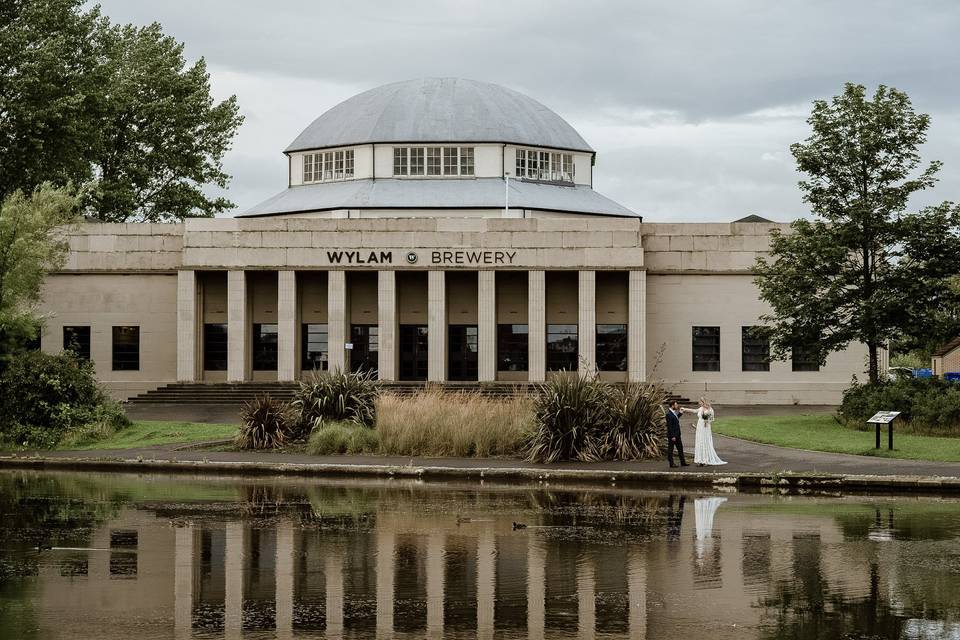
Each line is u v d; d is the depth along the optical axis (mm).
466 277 67188
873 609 17031
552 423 37219
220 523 25031
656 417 38594
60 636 15609
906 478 31125
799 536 23172
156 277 66625
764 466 34406
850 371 65125
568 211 74812
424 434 39281
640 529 24141
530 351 63812
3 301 48281
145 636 15594
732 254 65312
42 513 26578
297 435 42219
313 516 26109
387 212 73375
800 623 16203
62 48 68812
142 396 62125
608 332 66375
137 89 84812
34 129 66688
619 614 16750
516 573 19578
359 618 16547
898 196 46875
